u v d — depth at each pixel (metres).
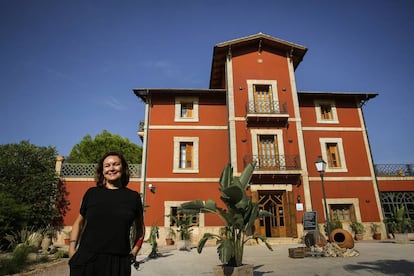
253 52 16.09
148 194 13.74
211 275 5.85
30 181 12.34
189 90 15.20
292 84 15.54
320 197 14.26
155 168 14.16
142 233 2.25
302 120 15.67
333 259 7.57
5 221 7.68
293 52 16.42
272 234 13.47
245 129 14.43
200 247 5.04
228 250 4.62
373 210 14.27
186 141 14.73
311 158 14.98
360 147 15.42
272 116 14.23
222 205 13.71
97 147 27.08
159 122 14.99
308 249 8.65
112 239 1.92
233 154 13.88
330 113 16.22
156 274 6.10
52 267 4.93
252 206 5.31
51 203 12.74
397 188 15.05
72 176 13.70
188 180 14.05
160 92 15.34
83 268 1.83
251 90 15.16
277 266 6.62
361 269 5.94
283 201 13.54
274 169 13.68
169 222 13.36
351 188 14.55
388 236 13.77
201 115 15.28
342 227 13.20
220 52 16.02
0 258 5.12
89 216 1.99
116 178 2.20
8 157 12.58
